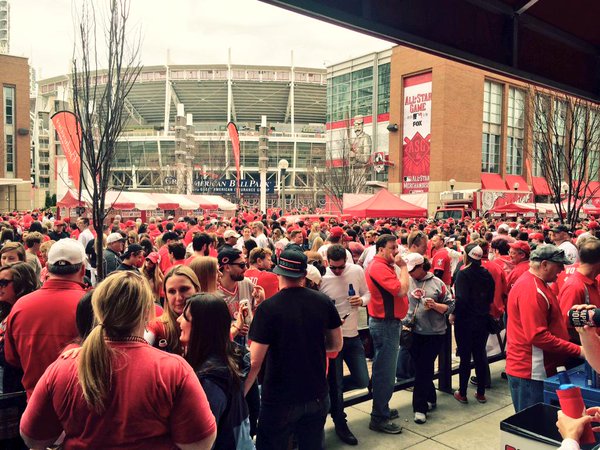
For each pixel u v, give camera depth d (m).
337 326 3.03
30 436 1.68
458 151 47.81
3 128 49.88
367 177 52.53
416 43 3.30
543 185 54.88
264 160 60.09
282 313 2.85
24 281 3.62
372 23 3.01
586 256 3.47
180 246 6.10
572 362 3.76
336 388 4.26
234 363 2.33
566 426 1.87
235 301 4.22
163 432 1.65
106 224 13.79
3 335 3.26
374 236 9.76
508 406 5.15
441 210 32.03
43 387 1.66
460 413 4.96
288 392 2.83
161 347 2.72
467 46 3.66
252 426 3.46
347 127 59.47
